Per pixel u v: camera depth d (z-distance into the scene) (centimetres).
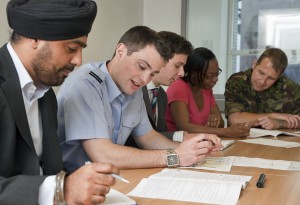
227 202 103
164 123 213
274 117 245
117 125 158
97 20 285
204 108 249
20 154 104
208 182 119
